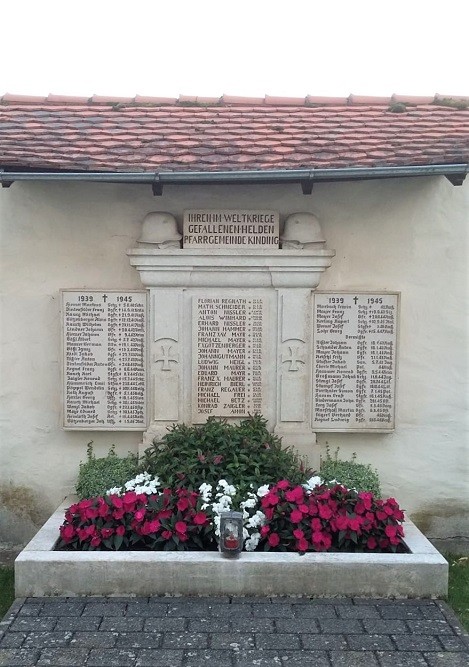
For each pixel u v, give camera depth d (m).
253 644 4.19
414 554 4.88
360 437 6.06
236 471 5.38
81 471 5.82
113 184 5.84
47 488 6.04
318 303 5.88
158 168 5.25
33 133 5.67
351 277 5.95
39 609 4.57
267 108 6.35
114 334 5.89
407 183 5.86
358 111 6.27
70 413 5.93
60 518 5.48
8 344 5.94
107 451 6.04
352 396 5.96
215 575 4.73
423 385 6.04
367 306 5.88
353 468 5.86
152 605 4.63
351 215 5.89
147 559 4.73
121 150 5.46
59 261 5.90
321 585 4.75
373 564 4.74
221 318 5.89
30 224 5.86
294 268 5.76
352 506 5.14
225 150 5.48
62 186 5.83
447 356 6.01
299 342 5.88
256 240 5.80
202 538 5.07
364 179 5.55
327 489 5.22
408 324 5.98
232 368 5.94
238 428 5.77
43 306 5.92
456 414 6.05
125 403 5.95
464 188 5.86
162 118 6.07
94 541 4.91
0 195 5.82
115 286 5.93
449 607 4.66
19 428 6.00
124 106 6.31
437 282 5.95
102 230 5.88
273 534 4.94
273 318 5.91
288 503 5.04
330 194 5.86
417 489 6.10
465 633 4.35
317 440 6.07
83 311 5.86
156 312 5.83
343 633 4.32
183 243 5.79
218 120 6.04
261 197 5.85
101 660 4.02
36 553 4.80
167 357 5.86
